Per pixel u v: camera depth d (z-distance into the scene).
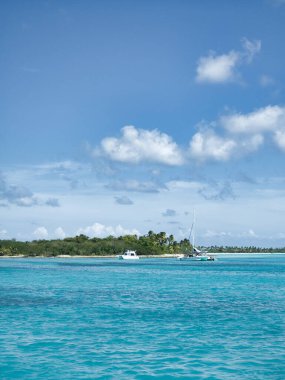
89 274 100.12
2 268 126.19
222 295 56.16
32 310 42.06
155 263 177.50
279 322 35.56
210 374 21.61
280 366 22.89
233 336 30.03
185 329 32.53
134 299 51.38
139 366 22.91
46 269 121.31
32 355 25.02
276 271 116.88
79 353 25.47
